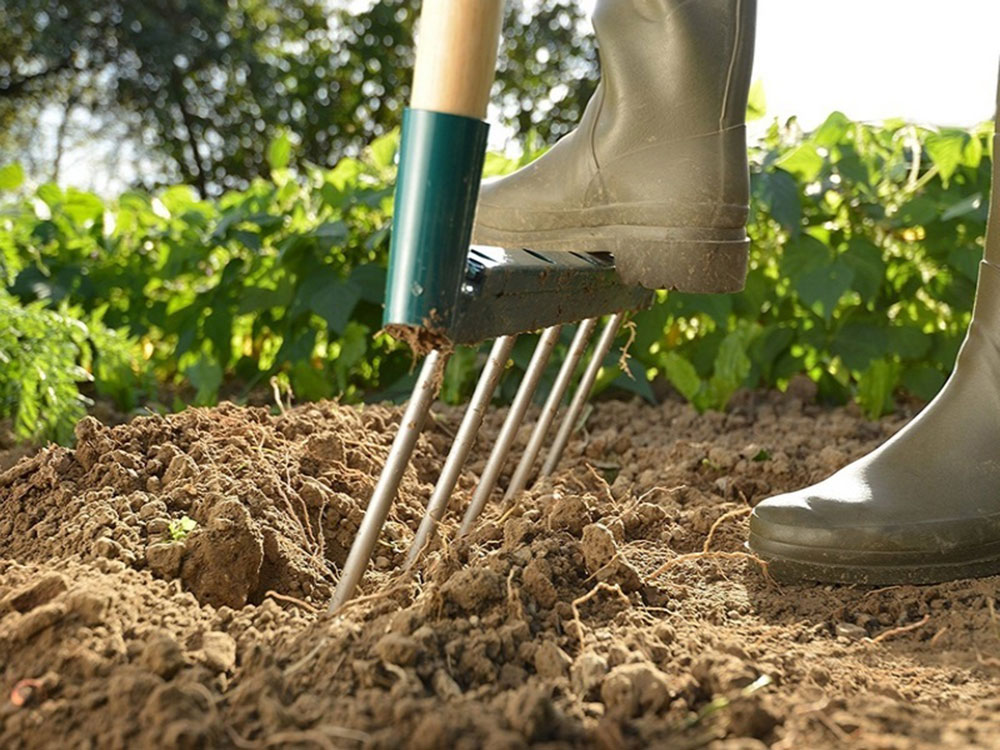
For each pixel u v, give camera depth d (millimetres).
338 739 821
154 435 1373
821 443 1937
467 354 2172
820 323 2242
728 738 848
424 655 912
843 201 2273
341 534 1313
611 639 987
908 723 877
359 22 8641
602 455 1825
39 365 1773
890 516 1188
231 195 2527
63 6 8578
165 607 1016
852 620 1127
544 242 1315
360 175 2373
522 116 8219
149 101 8625
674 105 1221
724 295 2180
